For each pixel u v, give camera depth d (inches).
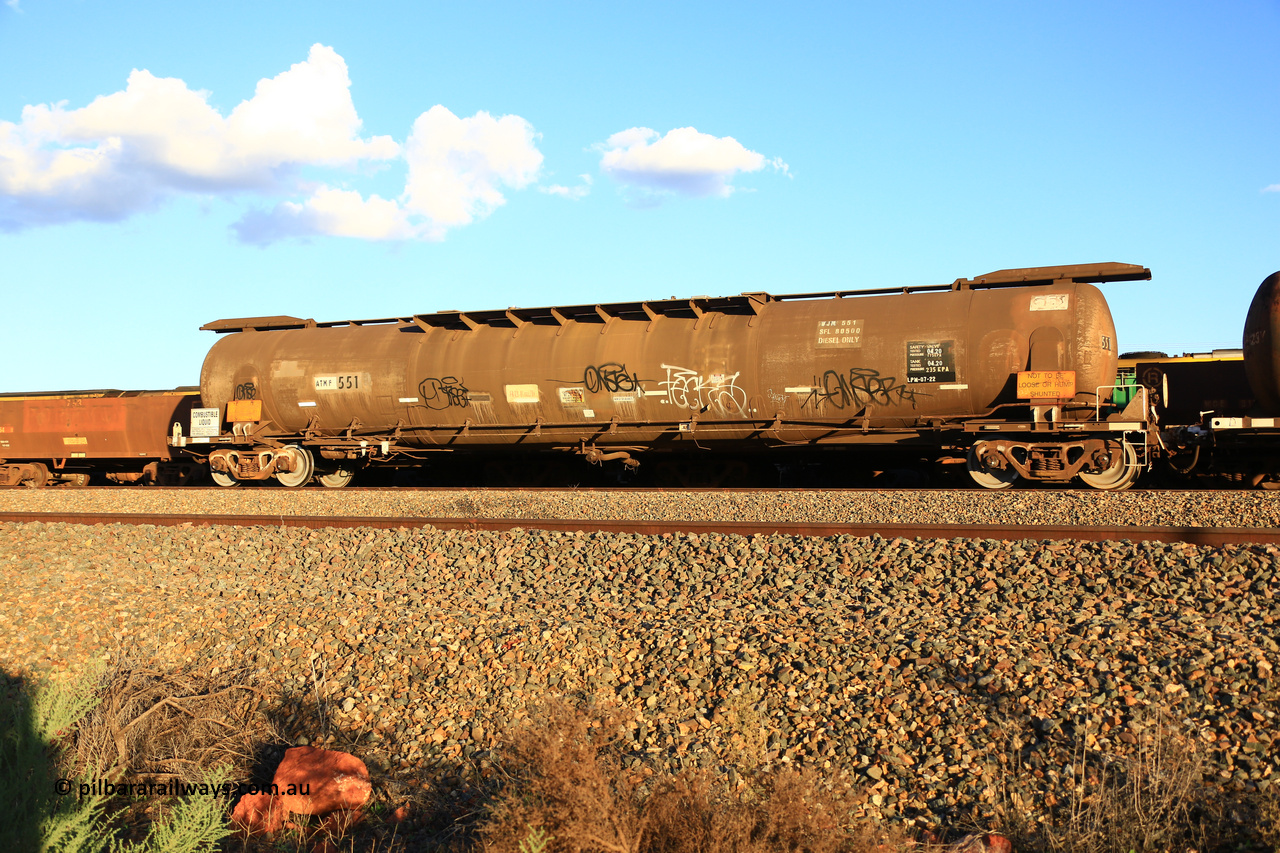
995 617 251.9
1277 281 552.7
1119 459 581.0
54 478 1071.6
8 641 291.4
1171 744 180.4
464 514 564.7
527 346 746.8
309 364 821.2
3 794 159.2
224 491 728.3
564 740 173.9
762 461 758.5
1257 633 226.2
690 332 700.0
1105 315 605.9
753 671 230.2
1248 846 157.2
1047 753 185.8
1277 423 541.3
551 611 296.4
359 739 226.8
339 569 373.7
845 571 317.4
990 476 620.1
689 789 168.1
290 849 180.7
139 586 352.2
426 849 179.3
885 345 638.5
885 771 188.7
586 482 859.4
